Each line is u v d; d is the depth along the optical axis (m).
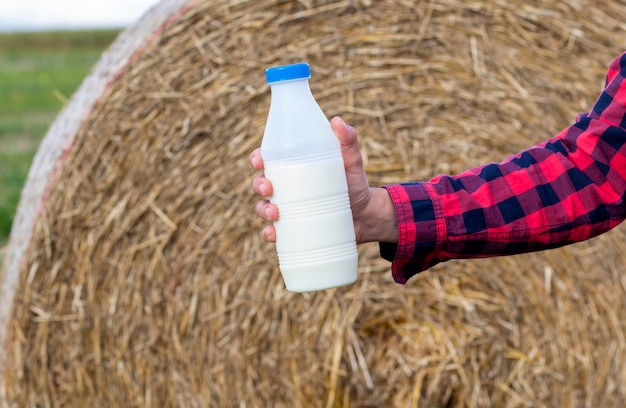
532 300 3.50
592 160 1.64
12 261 3.46
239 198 3.41
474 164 3.43
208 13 3.34
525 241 1.66
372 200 1.69
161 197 3.39
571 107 3.42
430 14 3.39
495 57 3.41
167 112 3.36
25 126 10.67
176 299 3.43
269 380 3.49
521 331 3.51
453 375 3.43
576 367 3.51
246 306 3.46
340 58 3.38
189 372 3.46
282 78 1.63
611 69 1.66
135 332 3.43
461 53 3.41
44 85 15.65
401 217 1.65
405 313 3.49
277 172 1.62
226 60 3.36
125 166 3.36
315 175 1.60
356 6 3.37
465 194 1.67
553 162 1.66
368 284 3.49
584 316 3.50
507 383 3.49
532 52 3.41
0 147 9.05
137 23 3.48
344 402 3.49
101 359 3.42
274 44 3.36
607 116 1.62
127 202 3.37
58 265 3.37
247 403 3.48
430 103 3.43
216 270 3.45
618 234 3.48
